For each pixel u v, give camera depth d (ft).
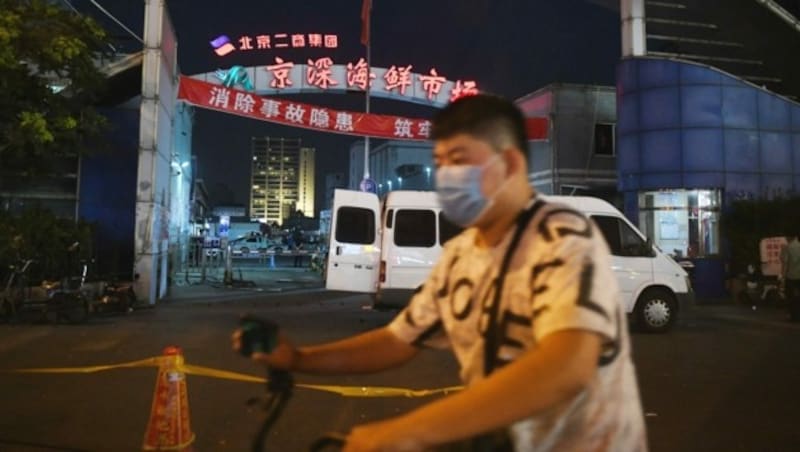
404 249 37.35
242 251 133.80
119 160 58.13
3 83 42.01
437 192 4.75
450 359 27.22
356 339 5.89
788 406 20.13
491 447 4.60
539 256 4.50
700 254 56.80
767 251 49.57
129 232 57.77
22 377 23.93
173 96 64.03
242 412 19.29
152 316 44.45
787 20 63.46
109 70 53.06
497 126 4.63
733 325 40.63
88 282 46.65
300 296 61.11
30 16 43.73
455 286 5.14
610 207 37.63
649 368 26.30
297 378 23.77
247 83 75.00
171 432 14.17
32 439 16.58
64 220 48.83
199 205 148.25
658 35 67.00
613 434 4.34
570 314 4.11
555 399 3.87
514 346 4.57
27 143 45.96
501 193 4.67
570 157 75.25
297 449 16.06
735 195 56.29
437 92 79.92
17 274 42.98
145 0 53.36
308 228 331.16
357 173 221.87
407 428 3.78
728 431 17.53
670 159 56.85
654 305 36.81
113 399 20.65
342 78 77.36
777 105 57.72
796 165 57.82
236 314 45.75
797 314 40.96
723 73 56.65
